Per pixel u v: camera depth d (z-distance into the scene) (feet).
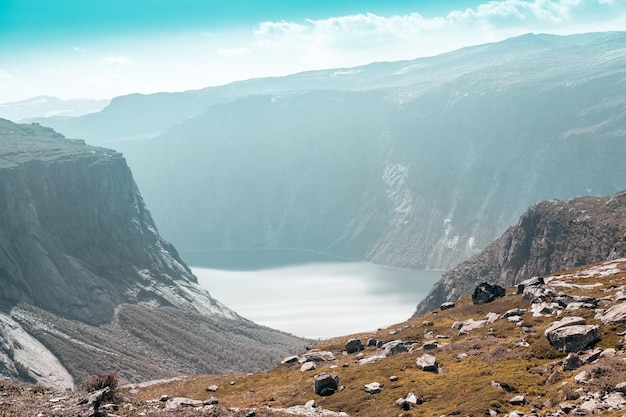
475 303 488.02
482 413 233.55
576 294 395.75
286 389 351.87
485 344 331.77
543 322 343.05
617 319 282.56
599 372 232.73
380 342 424.87
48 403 221.87
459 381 280.31
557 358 278.87
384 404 277.03
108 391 246.27
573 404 216.54
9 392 237.86
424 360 322.96
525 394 246.27
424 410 258.16
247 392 369.91
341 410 284.82
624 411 197.06
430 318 489.26
